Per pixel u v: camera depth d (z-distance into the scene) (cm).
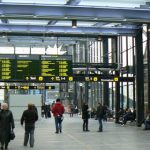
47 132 2561
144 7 2098
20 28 2731
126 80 3020
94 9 2084
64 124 3416
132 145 1795
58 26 2750
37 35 3052
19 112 4559
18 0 1944
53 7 2038
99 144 1841
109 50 4103
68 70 2817
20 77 2758
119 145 1795
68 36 3134
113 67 3291
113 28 2861
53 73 2798
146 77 3097
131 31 2912
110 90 4250
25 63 2772
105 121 3775
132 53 3388
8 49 4356
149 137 2164
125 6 2089
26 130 1762
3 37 3441
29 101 4584
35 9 2020
